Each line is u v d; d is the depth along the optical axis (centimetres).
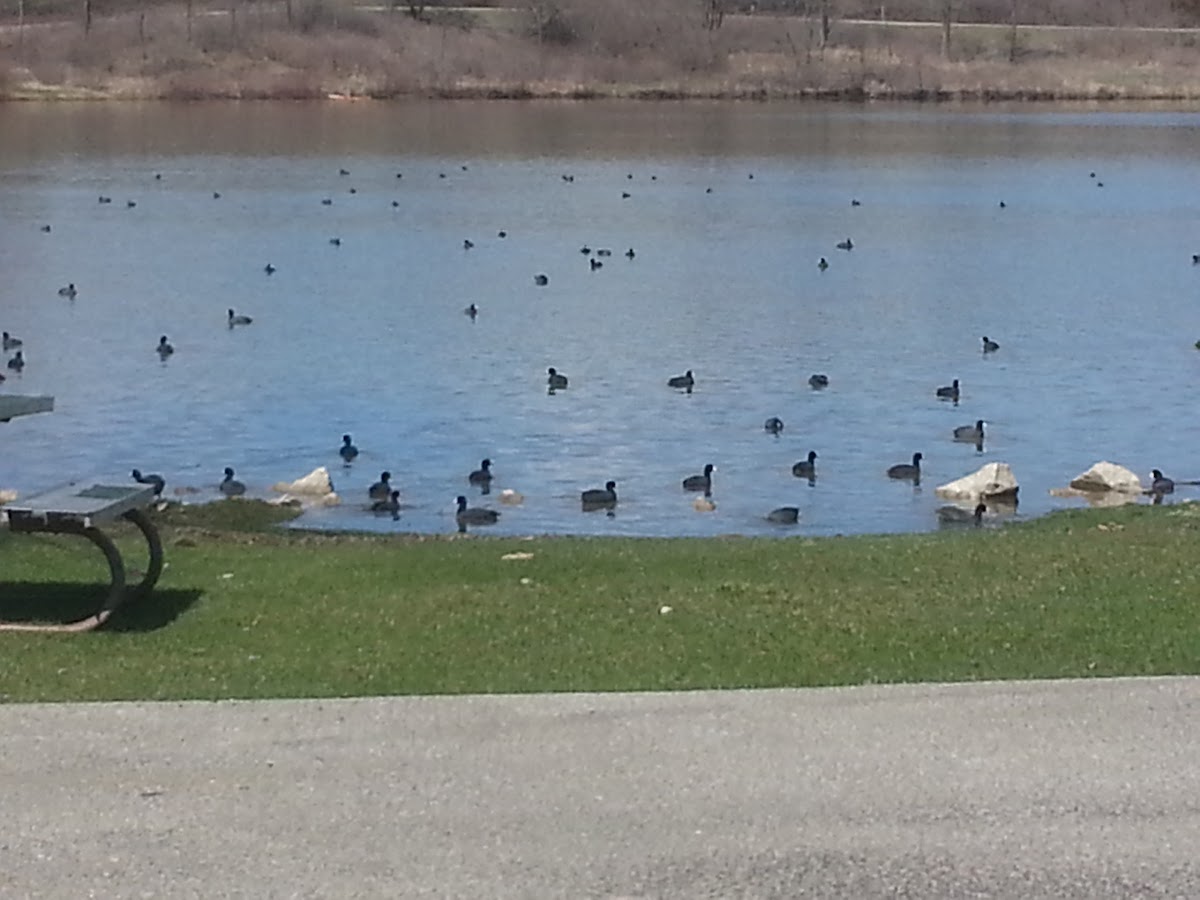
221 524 1880
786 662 1038
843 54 10319
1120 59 10650
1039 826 761
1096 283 3950
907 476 2192
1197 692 941
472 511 1956
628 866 724
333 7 10219
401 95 9388
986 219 5222
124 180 6056
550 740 871
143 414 2528
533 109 9031
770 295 3750
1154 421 2539
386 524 1928
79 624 1135
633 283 3925
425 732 884
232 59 9488
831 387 2764
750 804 787
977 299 3706
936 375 2873
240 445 2350
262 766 836
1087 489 2133
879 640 1091
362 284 3894
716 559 1432
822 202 5644
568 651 1071
